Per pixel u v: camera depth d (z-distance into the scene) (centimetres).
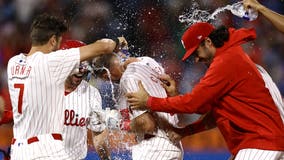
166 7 5316
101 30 5462
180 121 2388
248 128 2138
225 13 5194
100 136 2377
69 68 2083
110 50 2103
